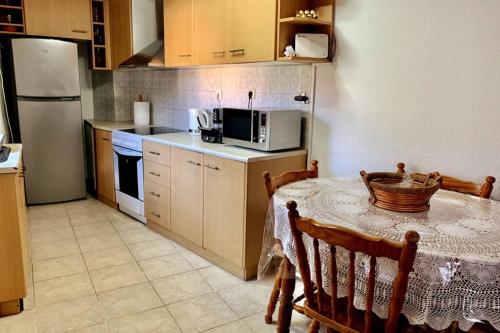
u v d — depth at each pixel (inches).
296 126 107.6
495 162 77.1
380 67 92.0
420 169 88.0
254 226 102.0
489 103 76.7
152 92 177.6
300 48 96.7
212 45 117.5
